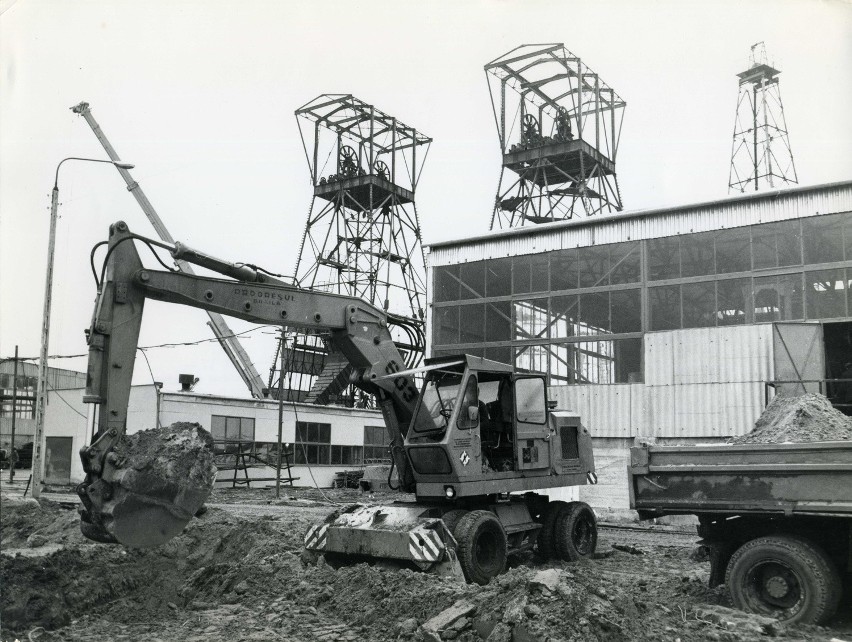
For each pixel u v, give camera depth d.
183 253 8.95
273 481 34.06
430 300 23.59
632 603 7.55
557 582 7.32
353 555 10.89
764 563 7.98
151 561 10.37
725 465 8.41
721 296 18.97
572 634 6.71
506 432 11.94
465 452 10.74
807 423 10.51
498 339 22.23
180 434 8.39
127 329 8.42
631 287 20.25
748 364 18.22
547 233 21.94
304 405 36.47
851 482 7.65
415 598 8.37
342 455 38.38
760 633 7.29
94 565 9.73
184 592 9.86
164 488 7.96
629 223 20.62
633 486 9.06
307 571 9.98
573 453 13.22
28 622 8.29
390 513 10.86
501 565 10.67
